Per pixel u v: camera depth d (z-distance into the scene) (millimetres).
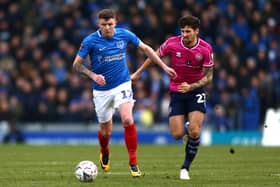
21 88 73438
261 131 68500
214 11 81438
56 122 71500
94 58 33281
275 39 81688
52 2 84875
